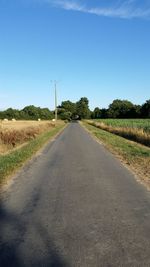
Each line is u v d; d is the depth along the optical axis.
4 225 3.64
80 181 6.05
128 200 4.71
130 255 2.83
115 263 2.67
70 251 2.92
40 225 3.63
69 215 3.99
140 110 77.56
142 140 15.63
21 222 3.73
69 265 2.64
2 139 12.22
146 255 2.83
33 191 5.24
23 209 4.25
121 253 2.88
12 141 12.70
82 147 12.34
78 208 4.30
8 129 15.63
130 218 3.88
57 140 15.80
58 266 2.63
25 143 13.48
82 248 2.99
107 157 9.45
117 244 3.08
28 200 4.69
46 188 5.46
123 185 5.73
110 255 2.83
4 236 3.30
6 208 4.29
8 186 5.59
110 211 4.16
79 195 5.00
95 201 4.65
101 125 35.59
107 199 4.76
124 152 10.67
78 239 3.21
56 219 3.84
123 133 20.92
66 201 4.64
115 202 4.60
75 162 8.44
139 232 3.41
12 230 3.47
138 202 4.61
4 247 3.02
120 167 7.68
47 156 9.62
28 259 2.76
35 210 4.20
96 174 6.77
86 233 3.38
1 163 7.42
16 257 2.80
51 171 7.08
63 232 3.41
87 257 2.79
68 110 99.81
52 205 4.43
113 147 12.37
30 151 10.16
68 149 11.59
